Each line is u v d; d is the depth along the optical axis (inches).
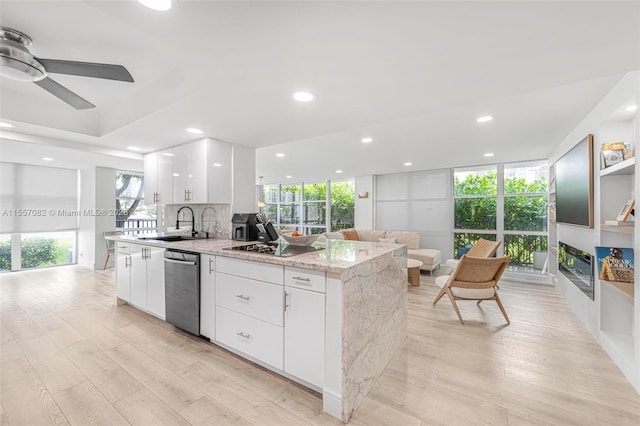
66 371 79.7
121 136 120.7
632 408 65.8
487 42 54.1
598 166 98.9
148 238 134.1
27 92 100.3
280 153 186.9
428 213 257.4
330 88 74.7
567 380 76.9
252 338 81.7
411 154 186.9
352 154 189.2
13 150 149.6
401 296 99.1
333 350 63.8
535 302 146.9
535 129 128.0
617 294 96.4
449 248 247.1
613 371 81.2
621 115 88.8
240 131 112.7
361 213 293.0
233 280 86.8
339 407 62.4
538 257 211.5
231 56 59.8
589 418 62.7
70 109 113.3
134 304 126.8
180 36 52.8
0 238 208.2
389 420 62.2
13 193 206.8
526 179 216.1
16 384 73.5
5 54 59.4
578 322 119.4
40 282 182.7
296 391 71.6
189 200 128.7
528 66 62.9
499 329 112.3
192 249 99.1
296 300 71.5
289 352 73.2
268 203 370.9
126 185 249.9
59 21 59.7
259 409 65.0
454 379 77.8
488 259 115.3
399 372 81.4
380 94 78.1
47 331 106.7
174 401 67.4
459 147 165.9
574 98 94.4
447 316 127.0
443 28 50.0
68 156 175.0
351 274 65.0
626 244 93.9
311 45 55.7
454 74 66.9
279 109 88.9
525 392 71.9
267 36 52.7
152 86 90.9
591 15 45.9
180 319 103.6
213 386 73.3
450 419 62.5
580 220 112.7
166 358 87.1
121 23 60.6
